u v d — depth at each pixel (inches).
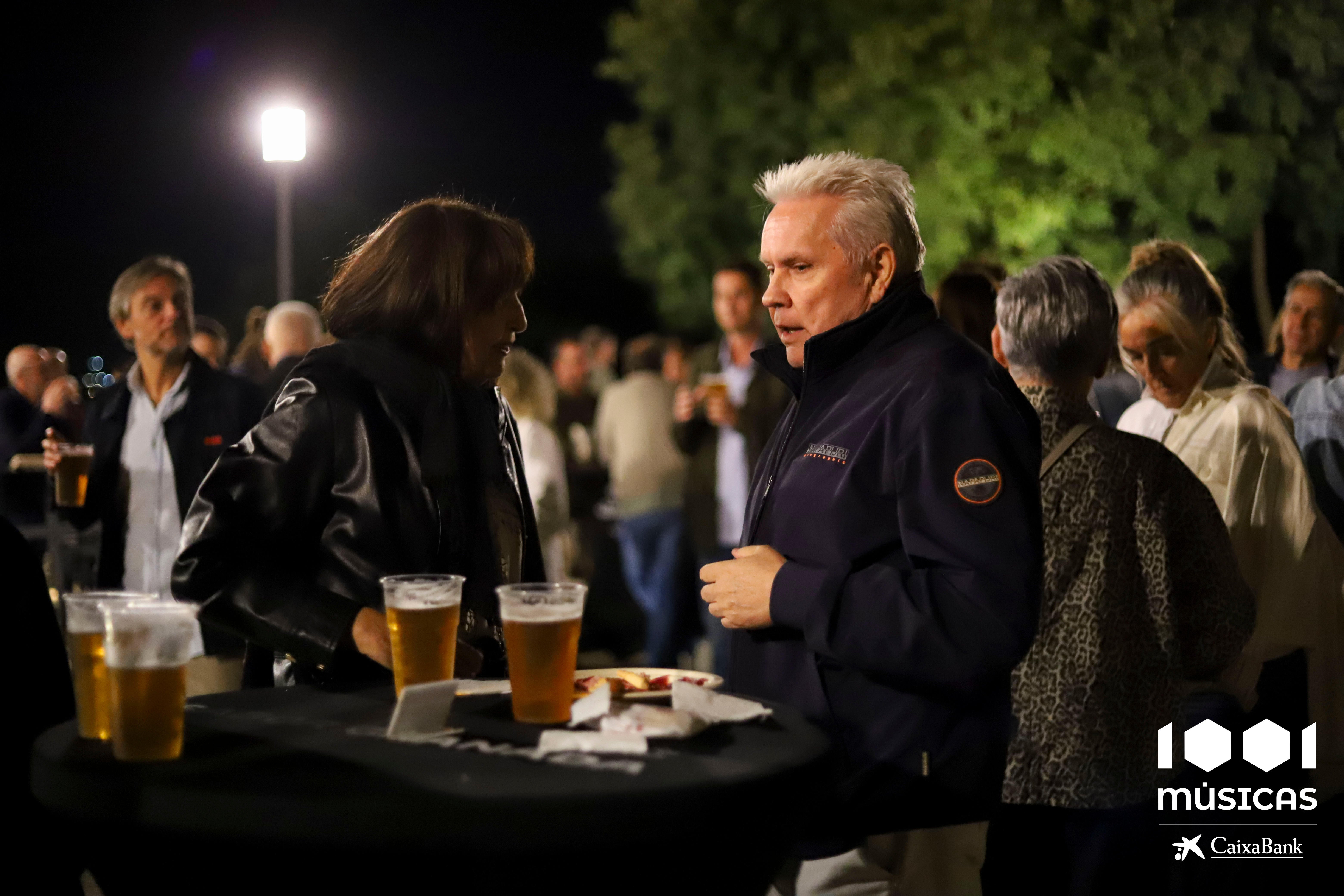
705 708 69.7
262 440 85.7
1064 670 95.7
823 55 616.7
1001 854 99.5
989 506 77.1
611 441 299.0
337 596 82.4
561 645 69.6
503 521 94.3
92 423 186.2
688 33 639.1
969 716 80.8
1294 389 165.8
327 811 53.3
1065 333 100.1
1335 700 117.7
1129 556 97.5
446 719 68.5
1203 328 124.6
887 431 81.5
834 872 83.3
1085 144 480.4
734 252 663.8
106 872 60.2
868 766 80.4
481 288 92.7
